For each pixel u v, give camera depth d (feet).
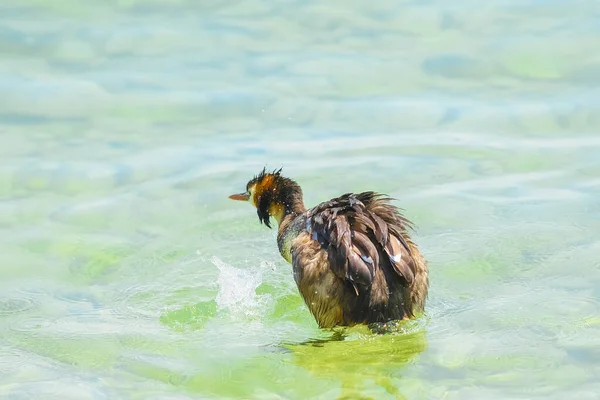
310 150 52.49
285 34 63.93
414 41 62.49
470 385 32.27
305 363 34.71
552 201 46.44
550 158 50.70
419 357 34.55
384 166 50.62
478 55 60.75
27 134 54.19
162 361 35.14
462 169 50.21
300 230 41.14
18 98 57.06
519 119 54.65
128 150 52.90
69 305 39.91
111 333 37.42
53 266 43.11
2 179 50.11
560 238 42.98
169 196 48.98
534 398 31.17
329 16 65.87
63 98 57.21
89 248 44.60
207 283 41.68
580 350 34.12
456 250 42.68
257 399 32.24
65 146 53.16
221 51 61.82
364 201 39.65
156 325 38.22
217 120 55.57
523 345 34.76
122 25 64.59
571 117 54.44
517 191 47.62
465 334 35.94
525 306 37.68
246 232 46.60
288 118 55.67
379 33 63.67
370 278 36.19
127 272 42.65
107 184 49.96
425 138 53.31
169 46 62.44
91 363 35.04
